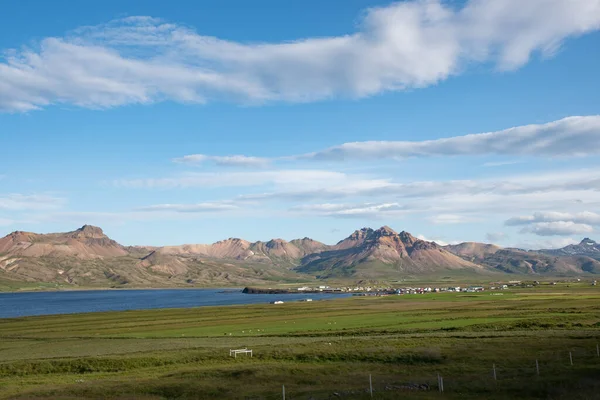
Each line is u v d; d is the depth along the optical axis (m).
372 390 45.16
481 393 42.25
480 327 98.06
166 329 123.12
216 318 155.25
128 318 165.88
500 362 56.28
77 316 182.50
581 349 62.22
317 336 95.81
